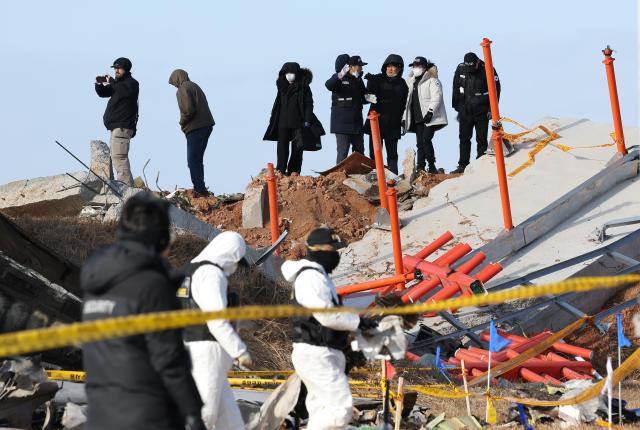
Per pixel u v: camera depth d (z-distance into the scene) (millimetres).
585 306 31766
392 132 41188
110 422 8977
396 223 30047
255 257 30062
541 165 39812
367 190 39531
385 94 41031
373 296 30750
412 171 40250
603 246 33500
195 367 13430
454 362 26062
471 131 42219
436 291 31141
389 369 17141
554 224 35125
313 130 40125
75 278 21156
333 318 14477
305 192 38500
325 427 14711
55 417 15961
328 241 15062
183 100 38375
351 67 40000
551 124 43094
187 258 28422
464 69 41688
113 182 31078
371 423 18375
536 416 19484
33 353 19406
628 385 25984
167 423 9078
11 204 30469
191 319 8219
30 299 20297
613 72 38969
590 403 19312
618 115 38844
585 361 27266
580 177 38750
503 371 23375
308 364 14758
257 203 37094
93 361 9109
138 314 8984
